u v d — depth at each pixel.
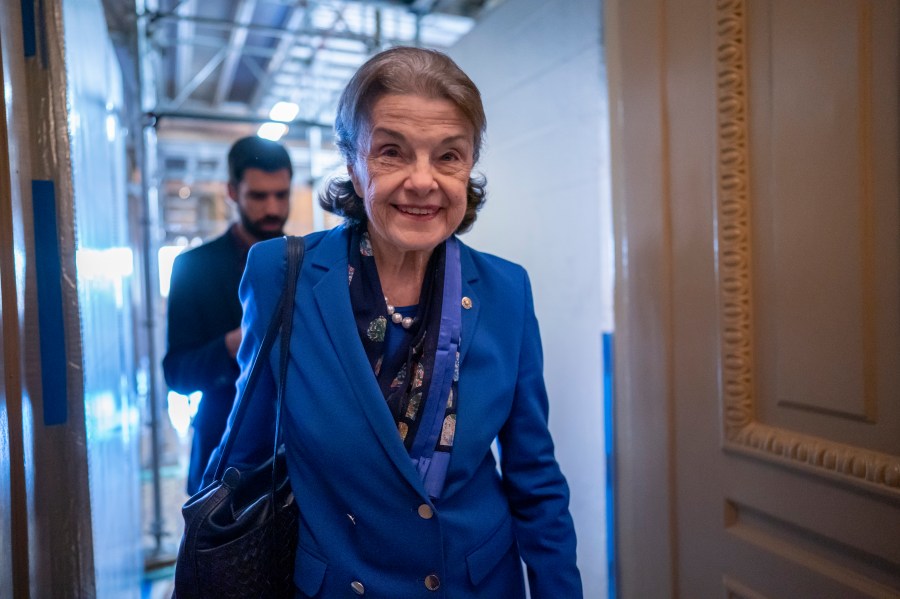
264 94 5.53
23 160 1.01
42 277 1.08
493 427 0.86
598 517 1.66
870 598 0.77
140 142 2.96
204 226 7.88
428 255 0.87
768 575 0.92
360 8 3.76
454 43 2.38
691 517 1.06
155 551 2.79
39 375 1.07
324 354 0.82
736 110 0.93
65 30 1.10
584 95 1.64
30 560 0.96
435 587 0.81
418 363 0.84
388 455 0.79
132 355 2.33
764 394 0.92
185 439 4.63
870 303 0.75
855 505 0.77
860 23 0.75
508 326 0.91
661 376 1.12
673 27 1.05
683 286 1.06
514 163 2.00
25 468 0.94
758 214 0.92
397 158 0.77
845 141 0.77
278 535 0.83
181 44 4.06
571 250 1.74
